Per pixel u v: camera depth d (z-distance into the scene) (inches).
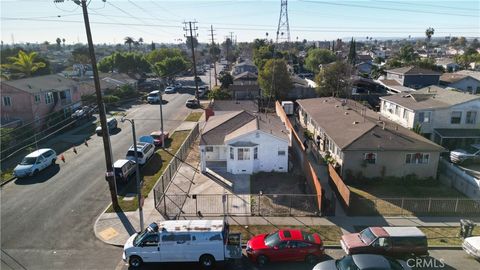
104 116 956.0
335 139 1261.1
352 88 2640.3
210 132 1364.4
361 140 1198.3
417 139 1218.6
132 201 1058.7
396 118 1753.2
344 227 900.6
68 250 820.0
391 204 1026.1
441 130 1571.1
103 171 1309.1
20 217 975.0
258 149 1251.2
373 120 1430.9
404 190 1130.7
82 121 2107.5
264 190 1115.3
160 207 1010.7
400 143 1186.6
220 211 981.2
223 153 1376.7
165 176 1216.2
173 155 1489.9
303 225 910.4
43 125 1898.4
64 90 2193.7
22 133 1674.5
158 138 1612.9
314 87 2674.7
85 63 5157.5
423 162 1187.3
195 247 738.8
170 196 1071.6
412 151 1164.5
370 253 752.3
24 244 844.6
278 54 4534.9
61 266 759.7
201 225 766.5
